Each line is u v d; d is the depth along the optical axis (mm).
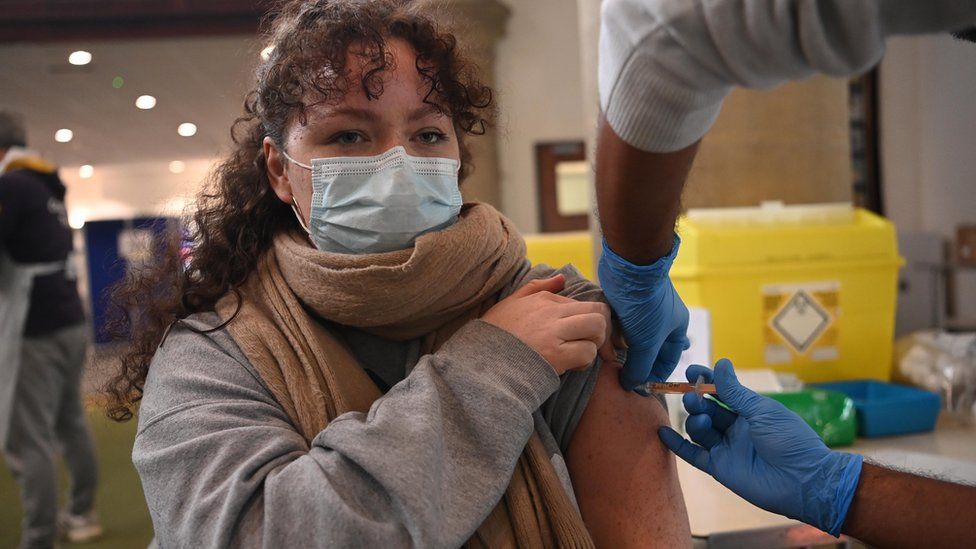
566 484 885
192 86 8617
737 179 2285
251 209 1019
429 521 725
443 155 973
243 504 762
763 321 1887
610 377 964
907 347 2057
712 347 1866
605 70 599
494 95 1045
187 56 7418
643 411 964
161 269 1023
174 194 1113
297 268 913
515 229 1032
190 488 804
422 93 933
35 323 2939
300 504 739
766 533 1204
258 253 1018
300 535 732
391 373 960
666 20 530
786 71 525
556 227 6840
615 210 688
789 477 890
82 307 3172
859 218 2045
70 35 6594
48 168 3105
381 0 946
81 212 14688
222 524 750
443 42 950
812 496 871
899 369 2041
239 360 896
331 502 727
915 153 4176
